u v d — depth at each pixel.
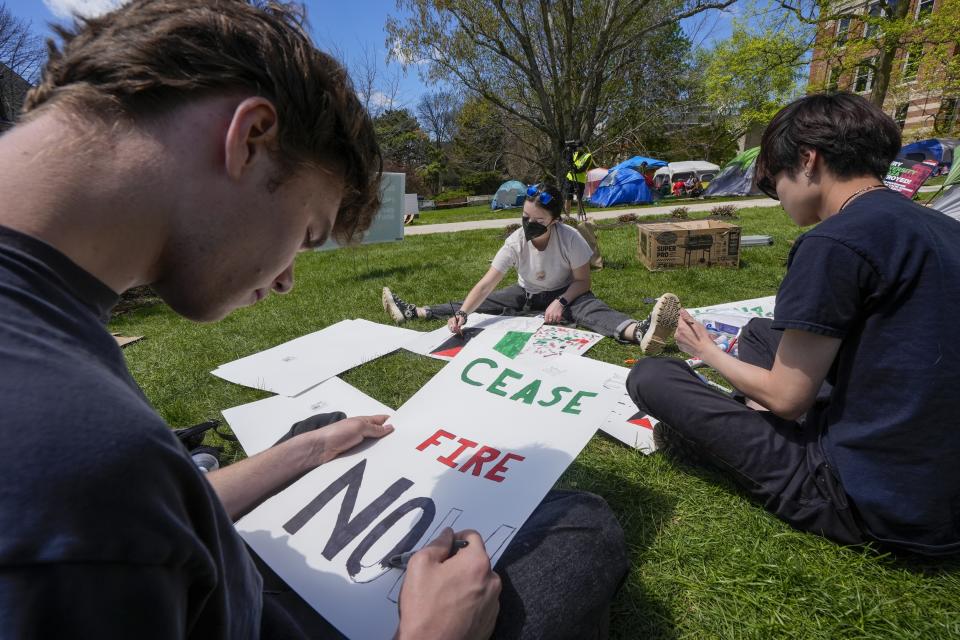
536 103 15.38
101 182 0.44
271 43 0.52
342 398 2.16
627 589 1.19
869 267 1.05
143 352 3.00
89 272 0.45
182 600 0.40
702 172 23.89
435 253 6.29
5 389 0.33
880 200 1.12
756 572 1.21
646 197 18.69
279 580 0.91
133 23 0.48
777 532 1.31
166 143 0.47
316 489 1.11
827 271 1.08
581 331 2.81
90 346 0.42
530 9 13.35
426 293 4.07
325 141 0.60
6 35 12.06
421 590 0.68
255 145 0.52
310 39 0.60
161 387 2.43
